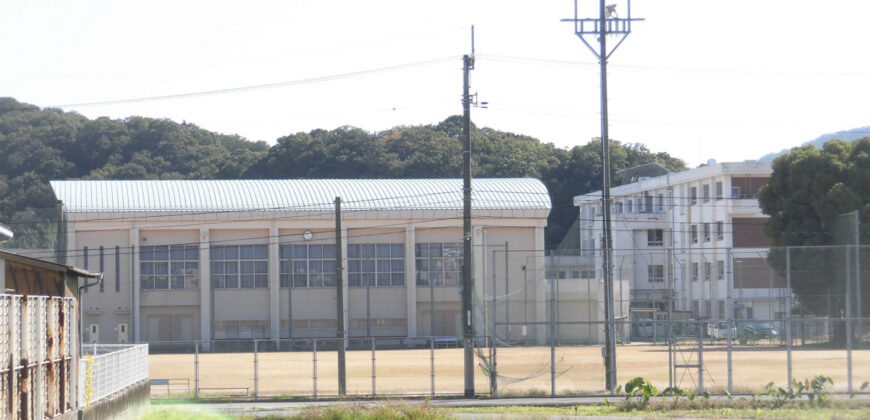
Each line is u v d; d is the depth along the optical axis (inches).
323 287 3580.2
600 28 1770.4
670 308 2645.2
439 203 3595.0
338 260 1918.1
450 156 5679.1
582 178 5595.5
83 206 3405.5
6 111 6363.2
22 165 5753.0
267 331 3531.0
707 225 4114.2
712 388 1633.9
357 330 3572.8
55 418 918.4
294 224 3548.2
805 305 2185.0
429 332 3602.4
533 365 2290.8
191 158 6269.7
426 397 1606.8
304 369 2493.8
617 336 2957.7
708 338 3041.3
